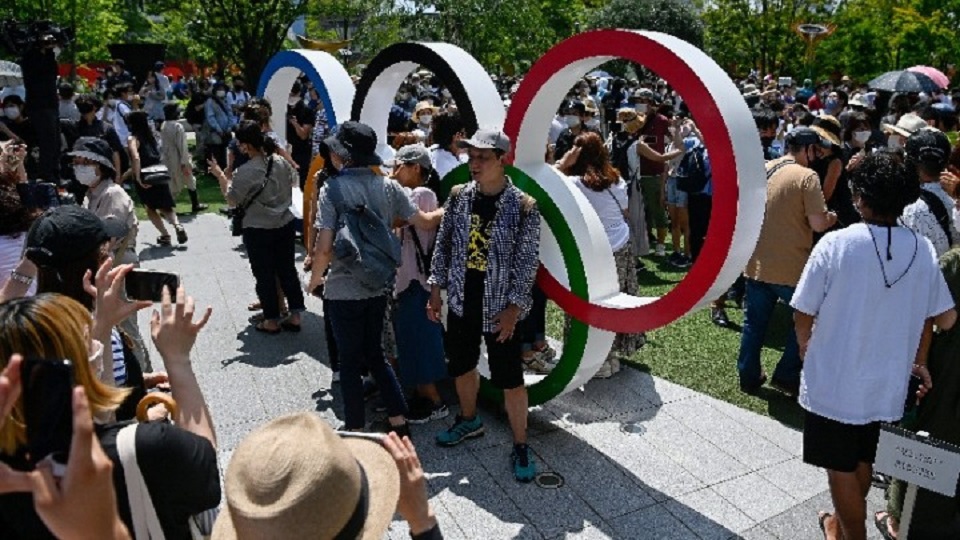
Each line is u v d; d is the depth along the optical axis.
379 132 5.95
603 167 4.99
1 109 9.64
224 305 6.47
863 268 2.77
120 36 26.47
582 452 4.09
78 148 4.36
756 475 3.86
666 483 3.79
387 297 4.00
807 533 3.40
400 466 1.74
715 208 3.47
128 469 1.62
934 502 3.11
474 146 3.63
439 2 20.14
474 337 3.94
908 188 2.75
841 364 2.83
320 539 1.35
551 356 5.35
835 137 5.36
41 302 1.70
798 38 27.53
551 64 4.07
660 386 4.93
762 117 6.27
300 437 1.40
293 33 24.48
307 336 5.78
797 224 4.48
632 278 5.14
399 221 4.07
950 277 3.03
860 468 3.04
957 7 24.22
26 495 1.57
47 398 1.43
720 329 6.00
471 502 3.65
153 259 7.89
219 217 9.91
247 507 1.33
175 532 1.73
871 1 26.05
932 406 3.13
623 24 29.69
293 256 5.77
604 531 3.42
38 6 17.78
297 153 9.45
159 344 2.00
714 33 29.83
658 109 8.38
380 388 4.05
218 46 17.59
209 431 1.92
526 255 3.70
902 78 13.72
